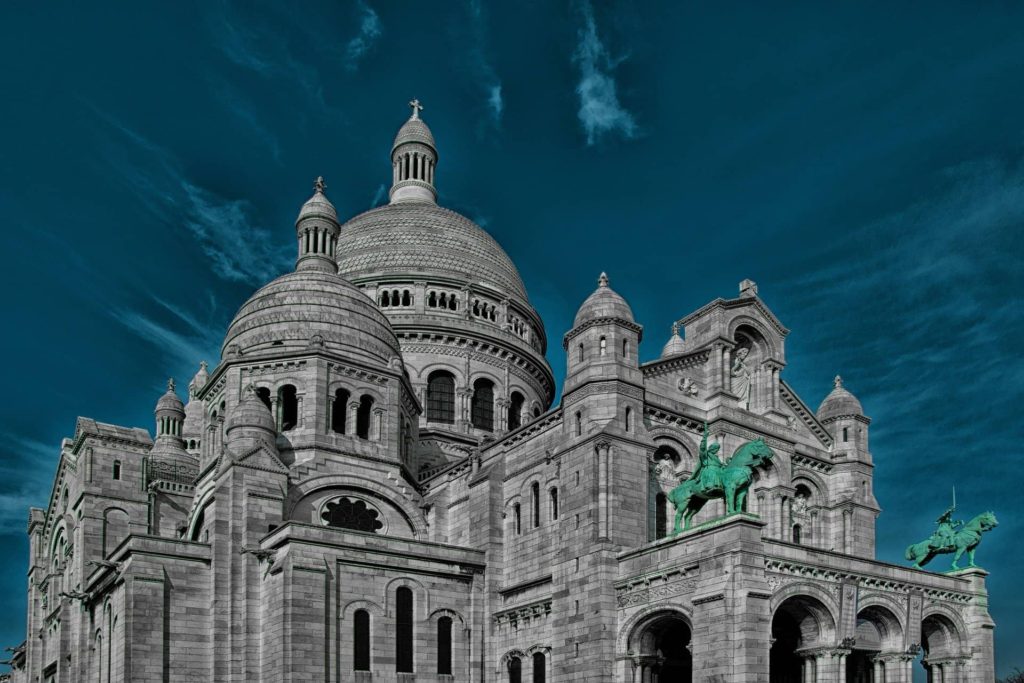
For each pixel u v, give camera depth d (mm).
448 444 93875
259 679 60281
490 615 66562
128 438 81250
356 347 76438
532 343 107875
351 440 72875
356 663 60062
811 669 55750
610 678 56344
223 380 75000
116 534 78625
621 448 60375
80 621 69812
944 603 61656
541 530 64938
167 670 59438
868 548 71562
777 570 53094
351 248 105625
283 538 60219
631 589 56906
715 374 67312
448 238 106125
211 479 69188
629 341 63500
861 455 73375
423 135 119750
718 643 50406
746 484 53000
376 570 62438
